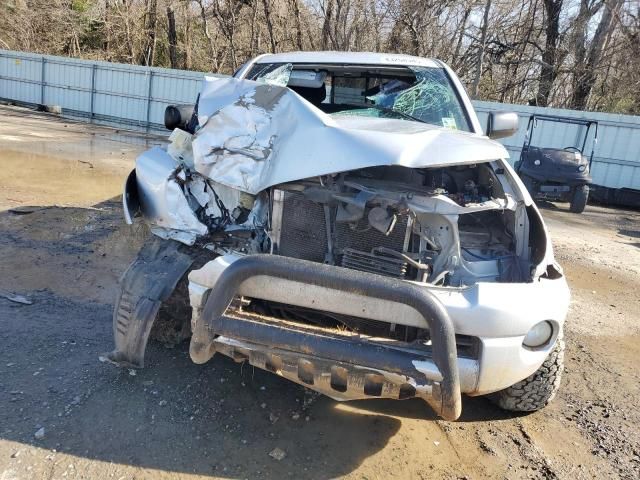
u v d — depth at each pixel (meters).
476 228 3.43
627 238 9.47
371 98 4.48
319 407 3.20
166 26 28.53
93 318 3.96
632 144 14.35
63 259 5.03
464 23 20.88
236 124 3.23
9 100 23.17
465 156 2.95
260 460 2.70
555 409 3.46
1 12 29.20
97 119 21.17
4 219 6.08
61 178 8.84
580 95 21.50
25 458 2.52
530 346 2.80
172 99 19.64
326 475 2.65
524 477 2.79
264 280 2.56
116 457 2.60
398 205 2.83
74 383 3.13
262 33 23.42
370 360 2.39
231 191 3.29
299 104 3.19
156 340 3.65
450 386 2.38
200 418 2.97
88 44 30.03
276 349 2.50
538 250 3.12
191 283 2.84
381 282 2.42
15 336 3.58
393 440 2.98
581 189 11.26
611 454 3.04
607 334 4.81
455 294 2.64
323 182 2.97
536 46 21.80
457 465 2.83
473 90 19.14
